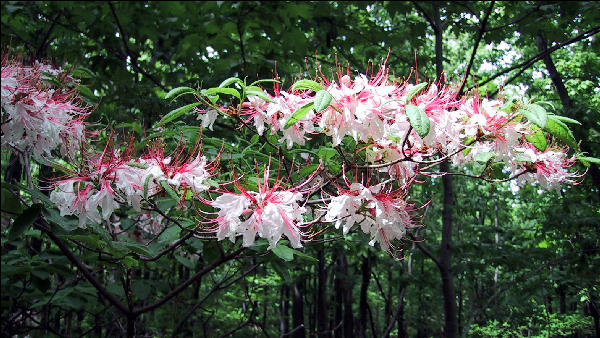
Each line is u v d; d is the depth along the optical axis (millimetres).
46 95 2336
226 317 8586
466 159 2553
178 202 2129
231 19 3615
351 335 10469
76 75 3258
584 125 5922
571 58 8062
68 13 3867
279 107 2250
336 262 10016
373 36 5273
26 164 2764
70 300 3754
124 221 3877
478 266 6891
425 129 1771
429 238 8992
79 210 2213
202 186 2168
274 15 3621
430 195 5359
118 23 3670
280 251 2438
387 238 2289
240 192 2170
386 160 2416
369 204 2146
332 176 2562
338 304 11523
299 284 10492
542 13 4891
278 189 2229
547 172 2529
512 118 2123
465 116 2289
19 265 3324
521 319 8797
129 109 4691
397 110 2102
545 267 7375
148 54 5527
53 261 3525
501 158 2371
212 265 2979
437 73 5406
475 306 9352
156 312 6574
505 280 9078
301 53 3859
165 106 4145
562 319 8672
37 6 3893
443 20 5684
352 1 5000
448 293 5141
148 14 3742
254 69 4055
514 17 5105
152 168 2174
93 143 3129
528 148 2521
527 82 7695
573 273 7234
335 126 2135
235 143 4465
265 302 11656
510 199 11609
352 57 5633
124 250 2557
